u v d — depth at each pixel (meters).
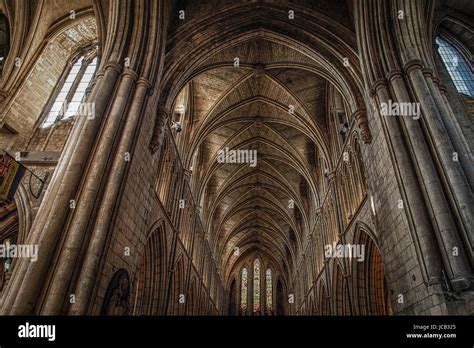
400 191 10.45
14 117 16.48
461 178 9.39
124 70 12.80
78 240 8.98
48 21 18.12
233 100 24.14
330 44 16.11
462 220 8.90
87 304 8.45
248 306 46.47
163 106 14.74
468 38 16.80
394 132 11.20
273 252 48.78
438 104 11.10
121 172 10.77
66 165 10.25
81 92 18.64
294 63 20.30
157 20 14.31
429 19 14.09
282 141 28.17
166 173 19.06
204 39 16.94
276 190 36.06
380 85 12.53
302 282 35.22
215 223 38.06
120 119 11.62
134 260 11.86
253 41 19.98
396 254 10.87
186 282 23.45
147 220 13.38
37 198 13.67
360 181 17.02
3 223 15.45
